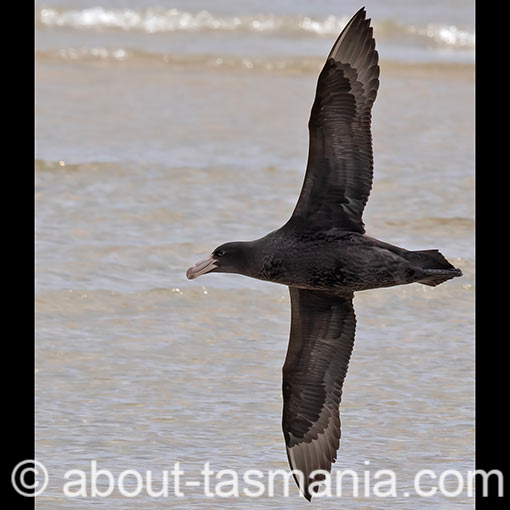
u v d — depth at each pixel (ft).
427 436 45.01
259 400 47.57
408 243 63.72
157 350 51.83
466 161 76.84
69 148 75.41
